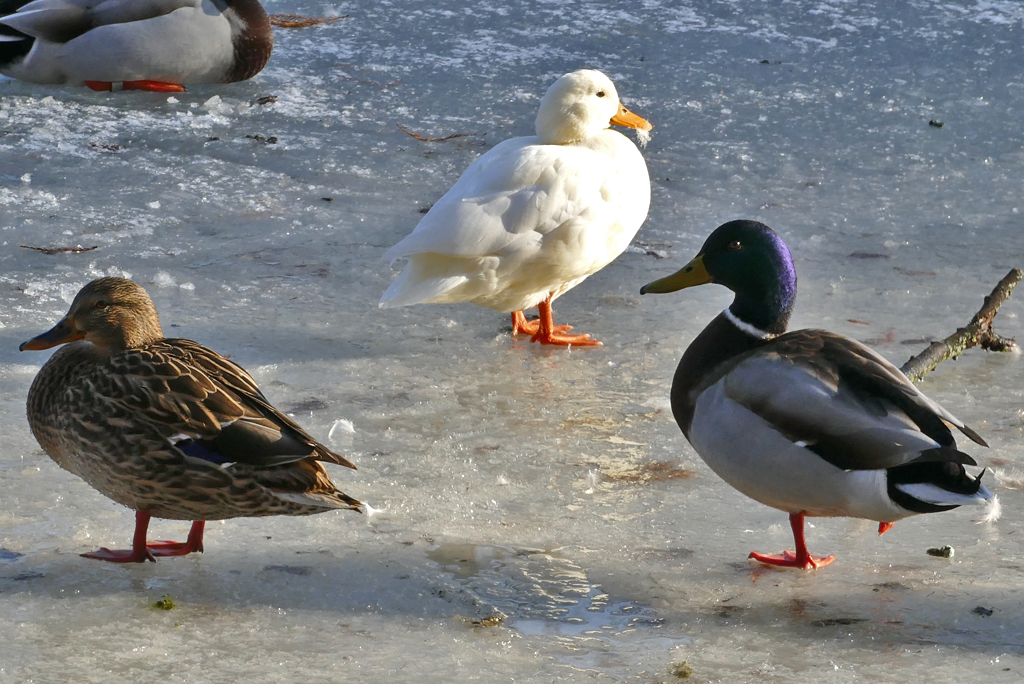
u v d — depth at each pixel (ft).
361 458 23.07
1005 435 24.31
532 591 18.71
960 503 17.47
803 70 53.47
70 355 20.15
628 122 30.73
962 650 17.13
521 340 29.81
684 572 19.44
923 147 44.68
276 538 20.16
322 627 17.48
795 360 18.98
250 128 44.68
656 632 17.63
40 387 19.89
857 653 17.06
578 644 17.25
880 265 34.12
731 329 21.07
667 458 23.71
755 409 18.84
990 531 20.86
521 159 27.94
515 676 16.34
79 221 35.45
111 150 41.65
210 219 36.42
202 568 19.07
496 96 49.49
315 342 28.78
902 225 37.37
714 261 21.24
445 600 18.35
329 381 26.63
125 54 47.21
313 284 32.27
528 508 21.44
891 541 20.62
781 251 20.83
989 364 28.09
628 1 63.93
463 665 16.57
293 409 25.08
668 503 21.85
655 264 34.63
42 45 47.62
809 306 31.04
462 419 25.08
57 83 48.60
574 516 21.22
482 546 20.04
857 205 39.06
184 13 47.57
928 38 57.77
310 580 18.80
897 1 63.72
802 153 43.93
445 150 43.27
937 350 27.09
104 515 20.74
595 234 28.43
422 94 49.57
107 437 18.51
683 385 21.16
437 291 26.89
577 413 25.61
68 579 18.47
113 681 15.89
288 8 61.57
